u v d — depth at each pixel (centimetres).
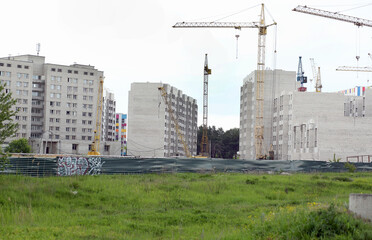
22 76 16462
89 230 2536
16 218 2878
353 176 6806
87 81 17600
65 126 17138
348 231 2053
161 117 16925
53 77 17112
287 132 14800
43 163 5062
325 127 12044
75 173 5328
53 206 3544
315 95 14188
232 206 3759
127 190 4244
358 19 15025
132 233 2528
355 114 17925
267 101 16188
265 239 2119
